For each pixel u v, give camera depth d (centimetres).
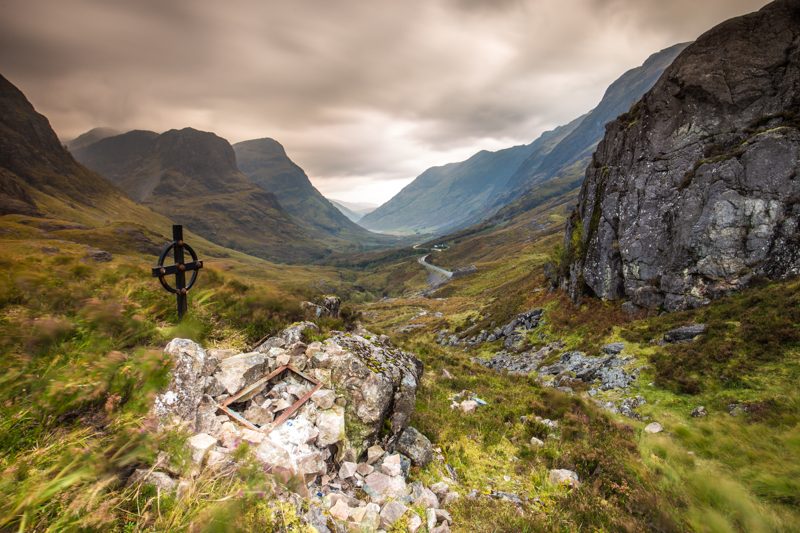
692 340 2062
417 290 17150
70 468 382
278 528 443
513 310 4656
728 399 1479
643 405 1692
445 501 696
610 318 3069
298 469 566
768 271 2359
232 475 480
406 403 891
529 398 1509
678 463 811
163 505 411
